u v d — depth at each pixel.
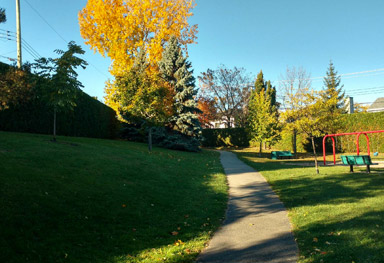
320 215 7.08
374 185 10.57
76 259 4.54
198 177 13.52
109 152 14.45
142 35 34.41
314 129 15.25
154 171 12.62
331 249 4.86
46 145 12.09
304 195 9.62
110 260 4.71
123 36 33.16
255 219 7.38
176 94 27.73
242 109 49.91
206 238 6.07
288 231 6.29
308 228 6.23
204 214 7.88
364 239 5.13
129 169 11.65
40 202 6.20
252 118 31.73
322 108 15.53
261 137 30.17
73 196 7.12
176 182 11.55
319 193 9.72
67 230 5.49
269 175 14.55
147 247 5.44
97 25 33.88
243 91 49.50
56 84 13.41
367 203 7.88
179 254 5.12
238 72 49.81
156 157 17.38
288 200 9.17
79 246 5.01
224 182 12.88
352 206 7.65
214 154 29.19
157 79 20.95
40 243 4.78
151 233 6.15
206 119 51.81
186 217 7.52
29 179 7.30
